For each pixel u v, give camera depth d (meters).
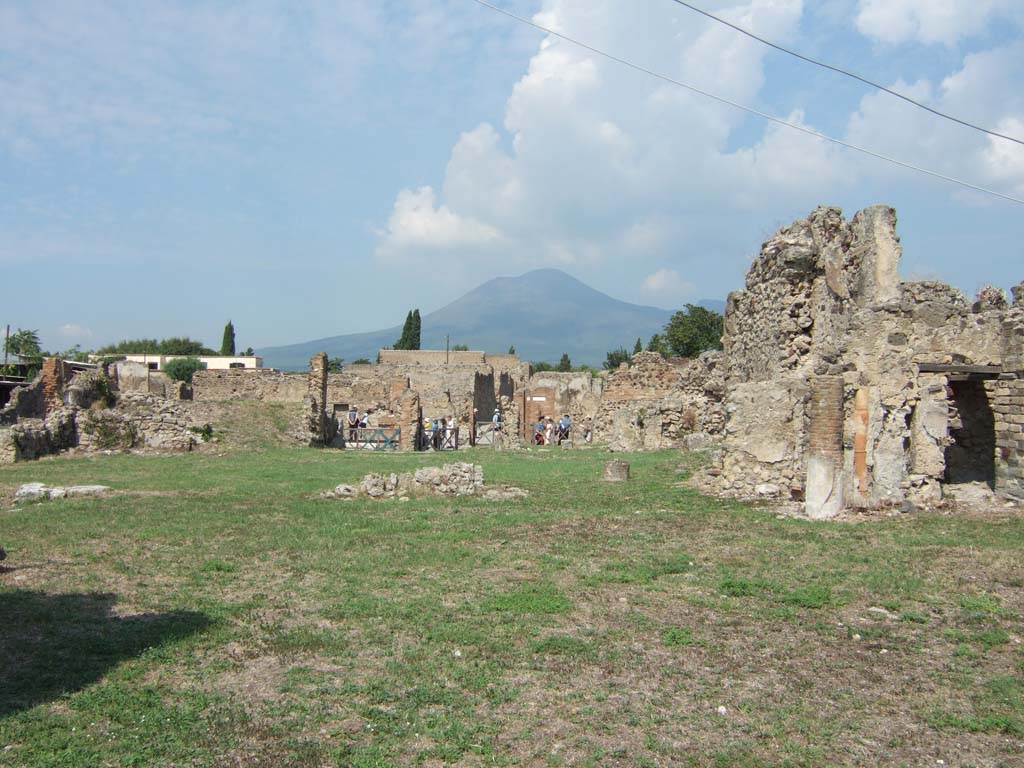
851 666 8.15
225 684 7.63
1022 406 17.44
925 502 16.30
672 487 19.84
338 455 32.09
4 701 7.10
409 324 115.38
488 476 23.50
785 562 12.09
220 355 108.81
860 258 23.81
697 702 7.31
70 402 33.09
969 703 7.29
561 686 7.62
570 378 58.00
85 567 12.09
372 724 6.80
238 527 15.20
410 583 11.16
